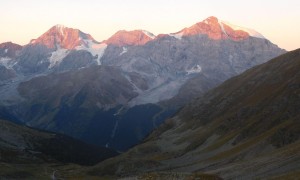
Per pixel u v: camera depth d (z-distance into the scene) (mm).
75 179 183000
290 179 85062
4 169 193375
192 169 156625
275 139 143250
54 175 196250
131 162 188625
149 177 88625
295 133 140250
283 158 104812
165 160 191125
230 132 188625
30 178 186750
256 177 99562
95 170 195625
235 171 111188
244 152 146875
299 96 173750
